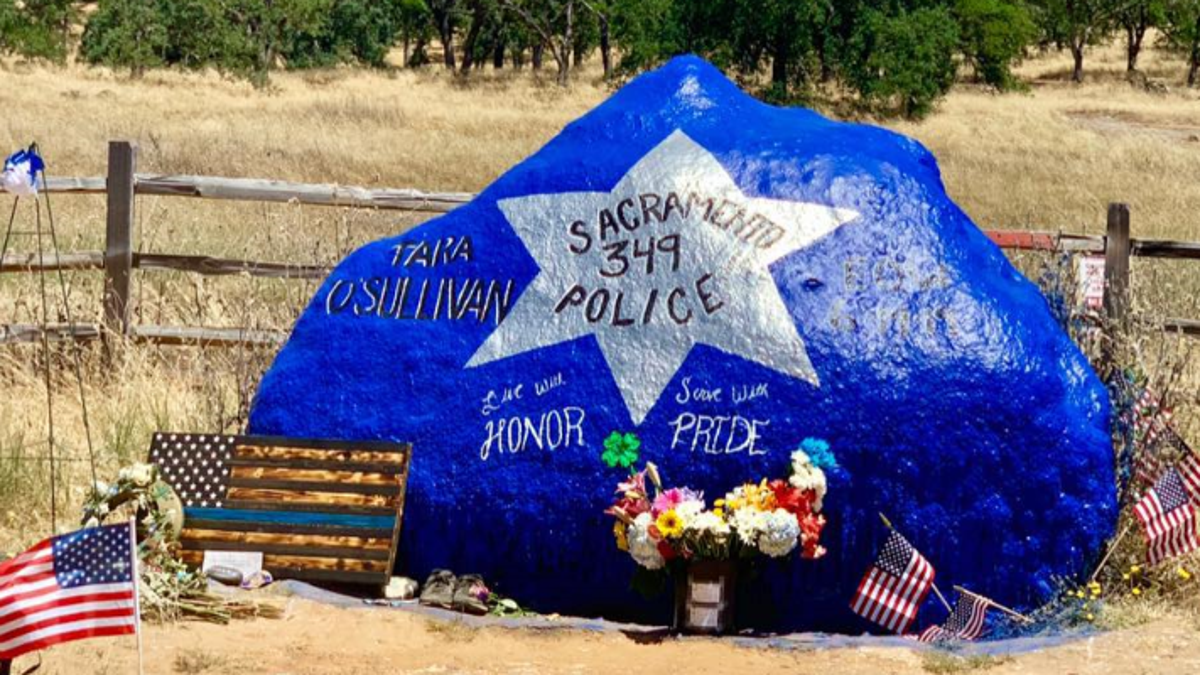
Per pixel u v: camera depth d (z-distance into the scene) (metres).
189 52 55.41
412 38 75.88
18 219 16.73
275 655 6.18
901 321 6.82
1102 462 6.88
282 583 6.91
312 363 7.52
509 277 7.31
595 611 6.95
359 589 6.99
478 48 68.62
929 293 6.91
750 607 6.77
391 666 6.09
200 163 25.67
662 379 6.86
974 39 55.28
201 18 55.41
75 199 18.61
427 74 62.44
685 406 6.80
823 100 50.44
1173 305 11.91
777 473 6.67
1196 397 8.73
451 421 7.13
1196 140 40.62
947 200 7.39
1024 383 6.77
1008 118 44.62
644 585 6.68
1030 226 21.81
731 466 6.70
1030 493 6.73
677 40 51.38
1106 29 65.25
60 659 6.07
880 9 49.72
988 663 6.12
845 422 6.66
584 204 7.34
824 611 6.75
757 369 6.77
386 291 7.55
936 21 48.59
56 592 5.55
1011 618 6.71
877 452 6.66
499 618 6.71
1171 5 63.91
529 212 7.43
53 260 10.61
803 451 6.61
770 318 6.84
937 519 6.68
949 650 6.30
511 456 6.98
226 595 6.75
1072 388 7.02
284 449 7.14
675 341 6.91
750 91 51.72
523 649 6.35
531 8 62.06
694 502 6.50
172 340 10.61
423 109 39.16
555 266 7.23
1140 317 9.20
